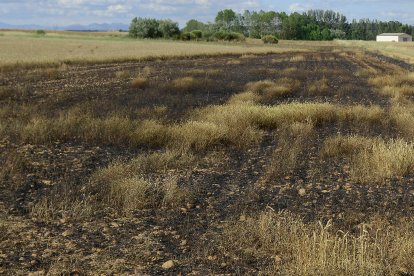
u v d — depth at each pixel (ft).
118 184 20.70
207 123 32.40
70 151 28.55
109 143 30.76
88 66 107.76
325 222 17.53
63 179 22.75
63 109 42.96
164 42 281.95
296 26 545.44
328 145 29.50
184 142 29.37
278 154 28.14
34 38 285.23
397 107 43.93
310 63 127.13
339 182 23.07
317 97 56.44
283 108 39.86
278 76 83.41
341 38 581.53
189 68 102.89
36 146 29.45
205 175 24.04
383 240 15.21
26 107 42.50
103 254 14.57
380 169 23.57
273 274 13.25
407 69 108.17
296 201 20.13
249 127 33.19
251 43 353.51
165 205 19.43
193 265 14.01
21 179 22.34
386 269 13.34
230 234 15.96
